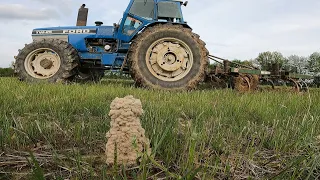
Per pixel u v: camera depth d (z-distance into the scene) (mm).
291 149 2590
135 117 2047
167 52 7855
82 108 4117
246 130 3072
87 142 2615
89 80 10023
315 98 5621
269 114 3891
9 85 6539
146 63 7809
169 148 2221
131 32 8570
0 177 1919
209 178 1897
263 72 8266
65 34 9477
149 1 8477
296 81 8352
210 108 4105
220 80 8711
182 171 1929
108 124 3021
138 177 1835
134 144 1830
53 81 8602
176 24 8195
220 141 2562
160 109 3719
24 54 8812
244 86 7809
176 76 7949
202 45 7977
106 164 2043
